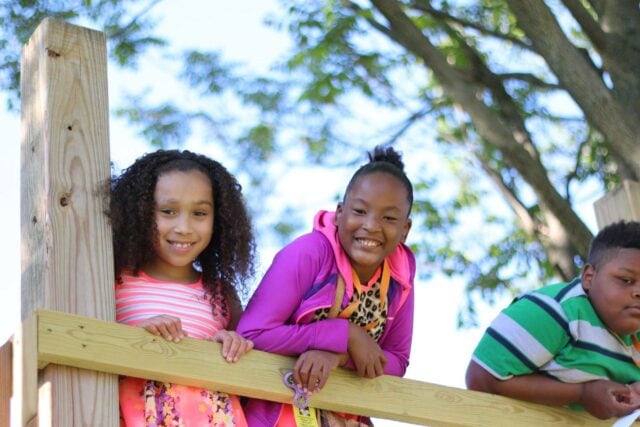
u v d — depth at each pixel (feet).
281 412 14.73
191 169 15.08
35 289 13.80
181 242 14.78
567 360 16.17
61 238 13.84
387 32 30.99
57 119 14.34
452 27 34.22
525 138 31.17
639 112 26.63
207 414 14.10
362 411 14.93
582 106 26.50
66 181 14.14
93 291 13.79
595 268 16.47
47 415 12.89
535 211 32.58
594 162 36.19
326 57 35.63
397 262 15.78
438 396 15.44
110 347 13.28
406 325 15.96
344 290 15.14
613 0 28.25
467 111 29.71
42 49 14.65
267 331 14.61
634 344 16.52
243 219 15.58
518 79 32.63
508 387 16.03
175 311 14.67
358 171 15.65
